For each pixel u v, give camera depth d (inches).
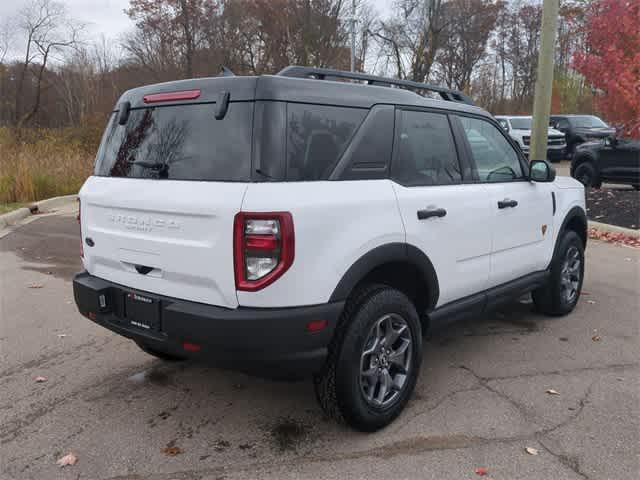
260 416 137.8
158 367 166.2
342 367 119.9
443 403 143.7
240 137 112.5
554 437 127.6
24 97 1625.2
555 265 201.6
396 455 120.8
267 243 106.6
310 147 116.4
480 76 1702.8
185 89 123.3
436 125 150.2
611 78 400.5
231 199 108.6
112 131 140.3
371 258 121.6
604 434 128.8
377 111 131.6
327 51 1098.1
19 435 130.0
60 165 549.6
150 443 126.2
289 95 115.0
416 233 133.3
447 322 151.9
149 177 125.3
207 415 138.5
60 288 247.1
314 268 111.8
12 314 213.0
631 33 389.7
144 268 125.9
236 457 120.7
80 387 153.8
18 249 323.3
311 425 133.4
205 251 112.1
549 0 285.7
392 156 133.4
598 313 216.1
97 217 136.3
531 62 1743.4
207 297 114.9
